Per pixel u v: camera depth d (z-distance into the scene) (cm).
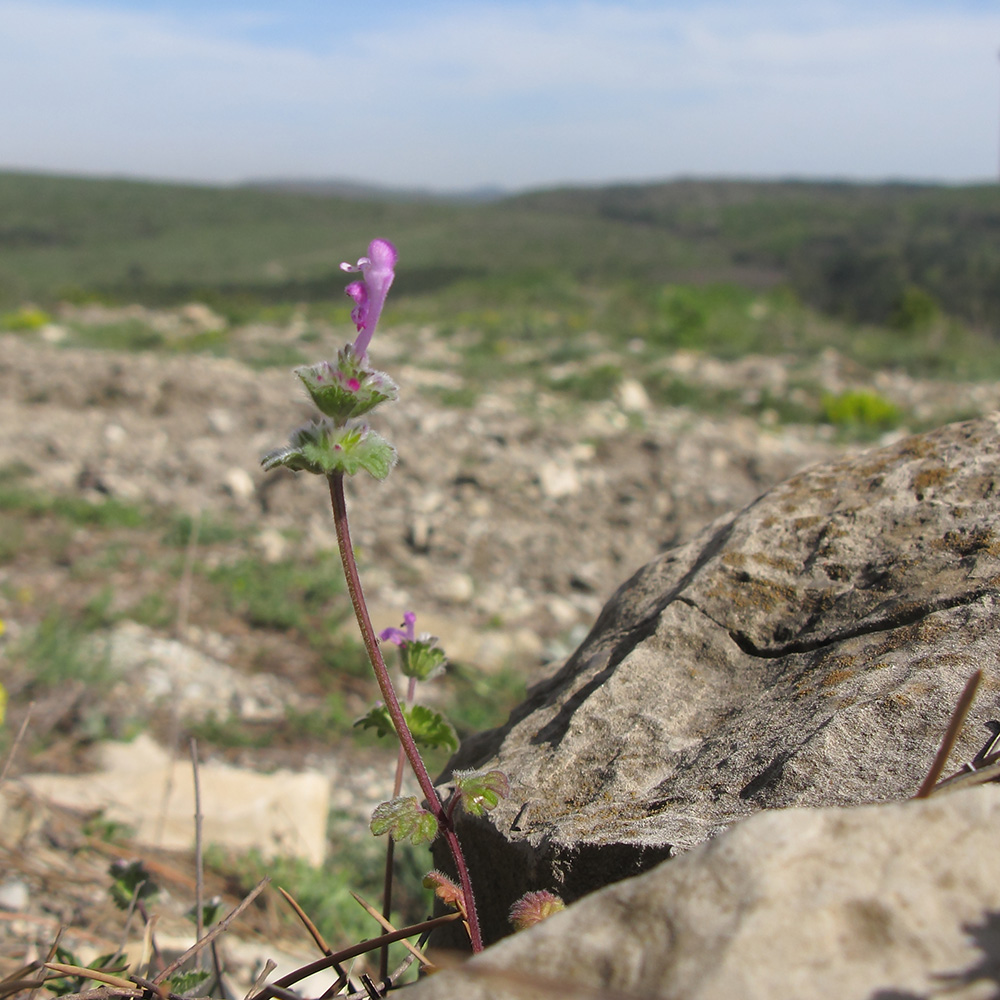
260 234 10269
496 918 150
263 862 339
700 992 68
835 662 145
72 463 875
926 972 66
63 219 10419
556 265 8156
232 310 2241
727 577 172
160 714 490
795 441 1083
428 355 1592
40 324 1784
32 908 263
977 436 184
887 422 1234
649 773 144
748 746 137
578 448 955
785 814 79
